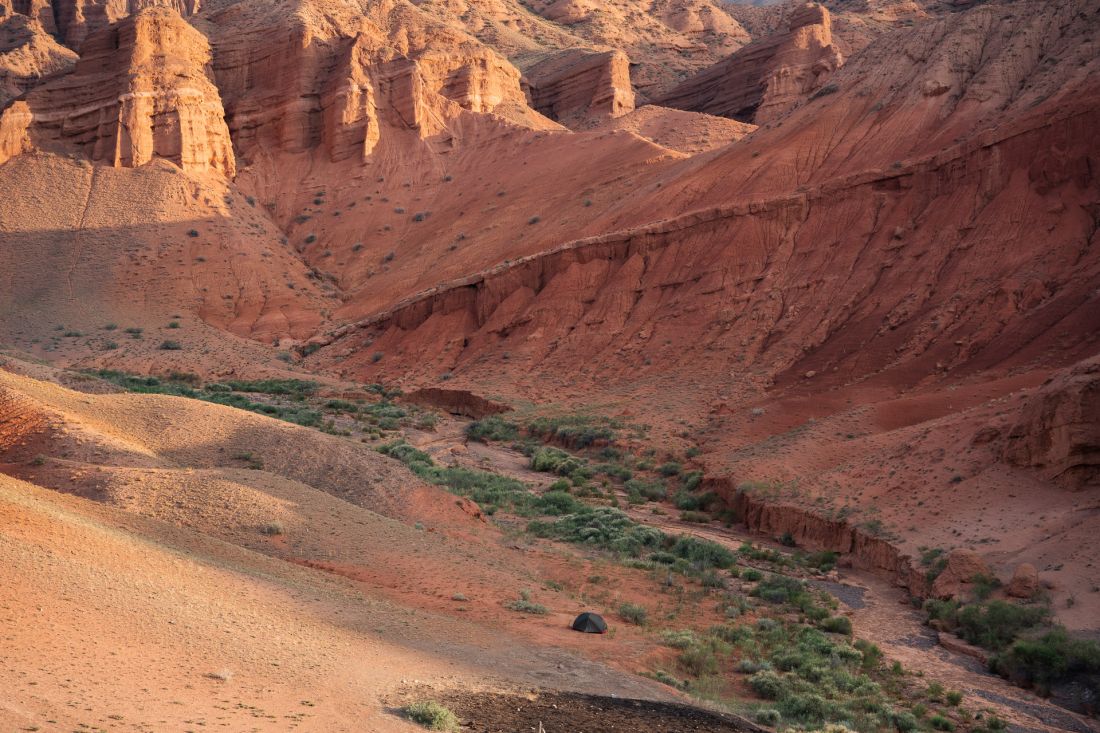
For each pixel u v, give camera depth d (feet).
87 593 54.29
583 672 68.33
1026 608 97.45
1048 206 208.13
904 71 280.92
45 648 44.50
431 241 362.33
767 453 170.50
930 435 147.64
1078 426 118.83
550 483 181.57
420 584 92.38
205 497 103.65
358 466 136.15
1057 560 105.19
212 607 60.95
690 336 240.73
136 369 279.90
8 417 122.52
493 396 244.01
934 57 274.77
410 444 204.74
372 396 260.01
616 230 288.51
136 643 49.42
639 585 112.57
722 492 166.81
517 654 70.54
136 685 43.60
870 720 72.49
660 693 66.80
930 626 104.58
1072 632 92.02
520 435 220.02
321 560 95.71
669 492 177.58
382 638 66.80
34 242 350.43
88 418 132.05
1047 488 120.88
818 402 191.31
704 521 159.02
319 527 104.27
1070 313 181.06
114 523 82.99
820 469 157.79
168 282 338.75
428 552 105.70
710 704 67.31
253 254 354.13
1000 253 206.80
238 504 103.55
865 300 221.25
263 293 340.80
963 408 161.99
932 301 208.03
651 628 92.12
